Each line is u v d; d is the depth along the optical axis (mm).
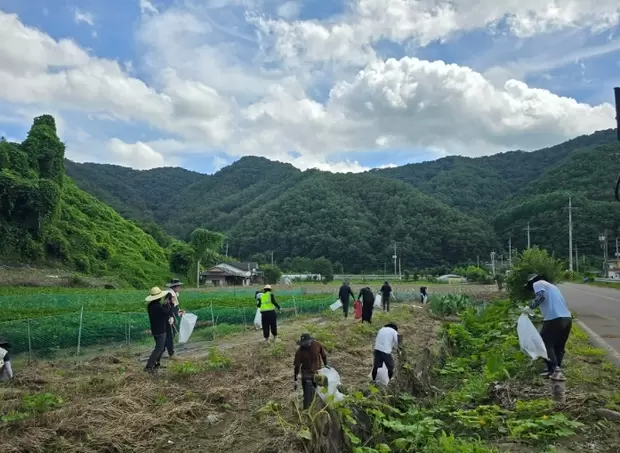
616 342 12469
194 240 75688
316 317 23219
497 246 93500
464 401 7656
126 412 6887
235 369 10172
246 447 5953
